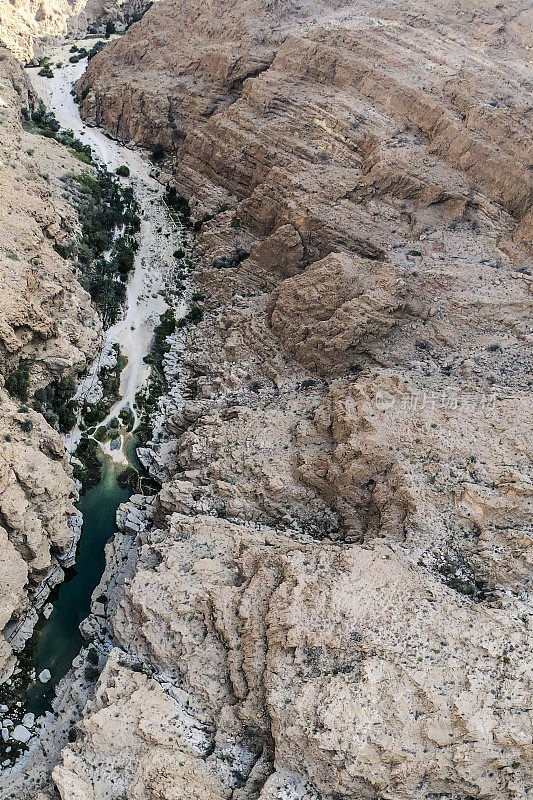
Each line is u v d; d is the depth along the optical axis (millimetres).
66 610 49281
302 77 79312
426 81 72688
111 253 75125
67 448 58250
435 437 46906
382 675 34875
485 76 70812
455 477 44812
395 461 46406
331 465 48781
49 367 56094
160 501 52062
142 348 68625
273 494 49844
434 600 38062
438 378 53188
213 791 34906
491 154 65438
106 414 62156
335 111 73000
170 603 42406
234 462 52438
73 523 53406
